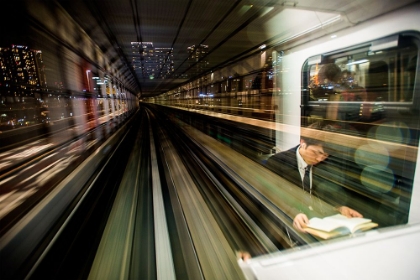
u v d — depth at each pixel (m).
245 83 11.84
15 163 4.97
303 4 3.44
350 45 2.93
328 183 2.58
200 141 9.80
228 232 2.70
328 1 2.92
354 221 1.56
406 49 2.19
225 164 5.88
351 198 2.47
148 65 16.55
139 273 2.07
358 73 2.81
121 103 20.19
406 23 2.18
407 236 1.45
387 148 2.38
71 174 4.57
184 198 3.85
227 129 11.91
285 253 1.38
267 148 6.88
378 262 1.27
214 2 4.89
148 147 9.12
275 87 6.20
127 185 4.62
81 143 7.68
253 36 6.90
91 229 2.79
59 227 2.68
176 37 8.17
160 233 2.75
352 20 2.83
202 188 4.29
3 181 4.04
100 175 4.95
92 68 10.11
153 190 4.29
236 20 5.88
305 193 2.24
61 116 8.21
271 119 7.73
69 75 8.11
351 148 2.80
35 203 3.19
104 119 13.16
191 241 2.56
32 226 2.60
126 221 3.05
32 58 5.54
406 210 2.12
